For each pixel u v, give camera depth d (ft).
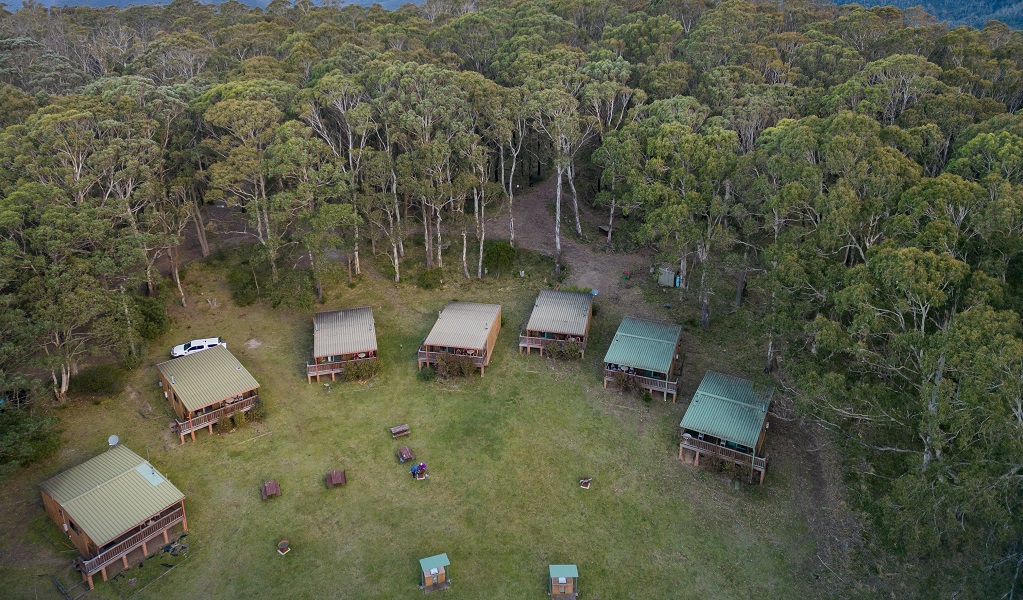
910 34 253.44
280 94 221.25
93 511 124.98
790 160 164.76
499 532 134.51
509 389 176.24
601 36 316.60
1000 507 104.06
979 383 102.83
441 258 235.40
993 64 222.48
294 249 236.02
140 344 181.57
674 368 175.94
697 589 122.83
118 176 178.60
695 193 180.24
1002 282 119.34
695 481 146.20
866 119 163.12
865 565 125.70
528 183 293.84
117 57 326.03
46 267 155.12
